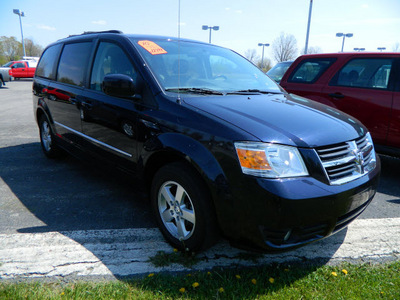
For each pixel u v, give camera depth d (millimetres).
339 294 2143
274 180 2084
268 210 2064
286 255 2670
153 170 2881
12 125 8008
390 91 4348
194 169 2404
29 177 4320
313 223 2146
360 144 2594
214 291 2154
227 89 3219
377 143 4547
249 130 2238
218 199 2221
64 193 3822
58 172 4543
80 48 4035
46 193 3811
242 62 3934
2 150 5652
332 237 2988
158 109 2713
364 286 2236
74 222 3141
